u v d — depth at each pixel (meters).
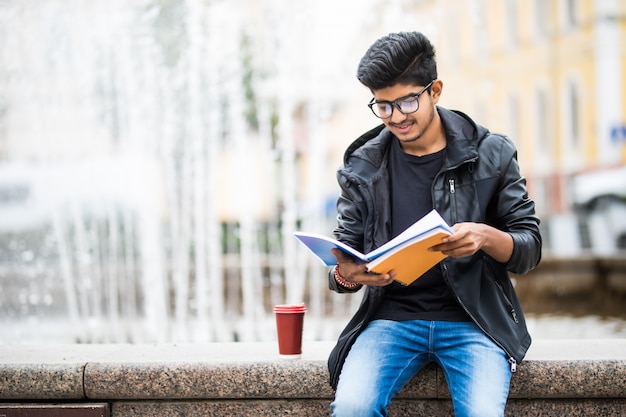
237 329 7.56
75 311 8.62
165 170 14.12
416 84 2.84
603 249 15.85
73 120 13.99
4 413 3.33
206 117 13.38
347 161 3.11
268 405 3.30
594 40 20.22
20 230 14.04
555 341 3.63
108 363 3.31
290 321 3.30
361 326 3.04
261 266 10.62
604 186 16.45
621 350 3.38
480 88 21.94
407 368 2.96
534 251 2.88
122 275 10.59
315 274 10.35
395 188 3.03
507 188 2.96
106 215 13.98
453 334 2.93
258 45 15.38
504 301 2.98
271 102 16.27
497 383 2.78
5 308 8.81
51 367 3.32
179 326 7.76
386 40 2.84
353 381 2.83
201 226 12.66
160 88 13.26
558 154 21.33
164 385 3.29
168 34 12.73
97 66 13.00
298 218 16.89
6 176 14.38
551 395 3.18
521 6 21.92
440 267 2.95
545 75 21.52
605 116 20.17
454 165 2.91
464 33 21.88
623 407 3.21
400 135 2.90
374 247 3.01
